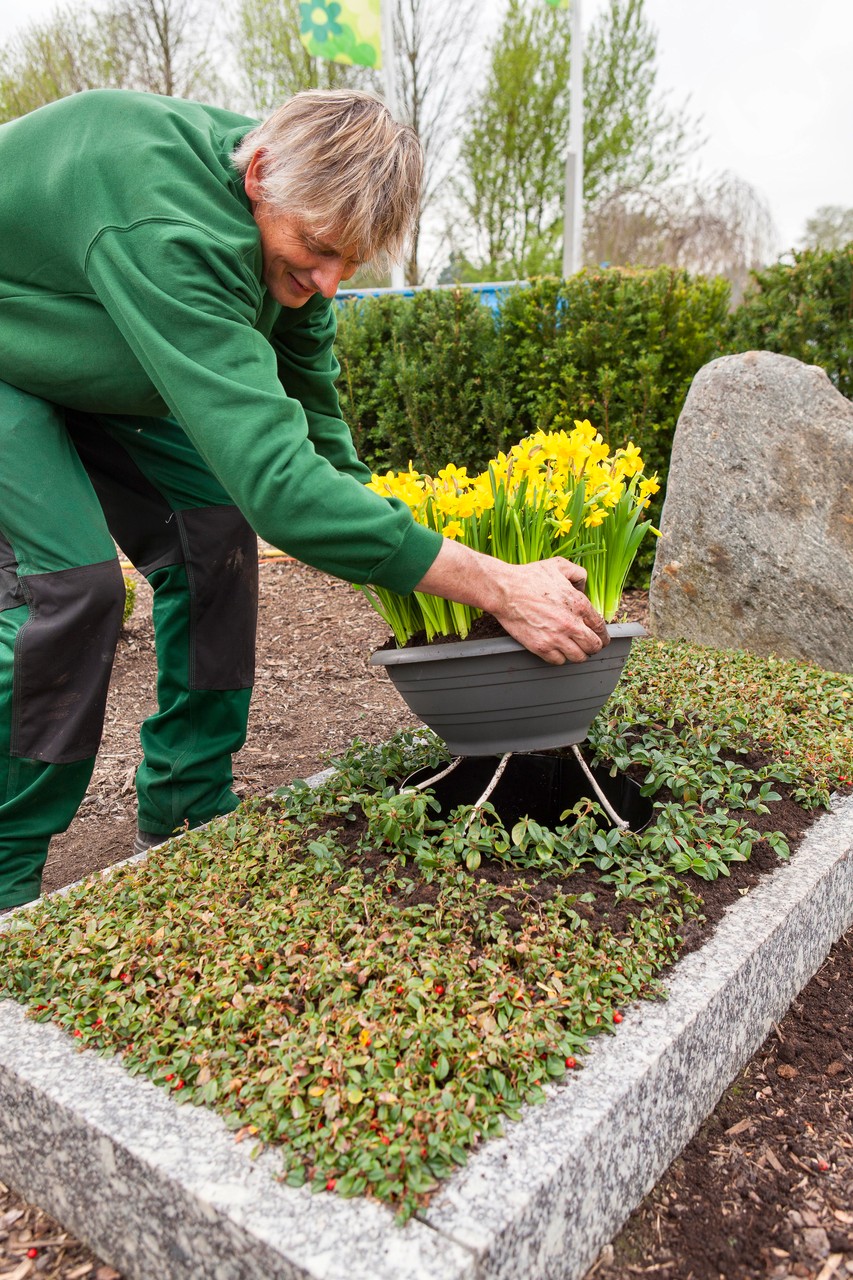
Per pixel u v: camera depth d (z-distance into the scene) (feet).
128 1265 4.41
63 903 6.06
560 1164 3.94
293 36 56.13
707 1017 5.10
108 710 13.33
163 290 5.37
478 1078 4.34
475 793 7.95
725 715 8.82
